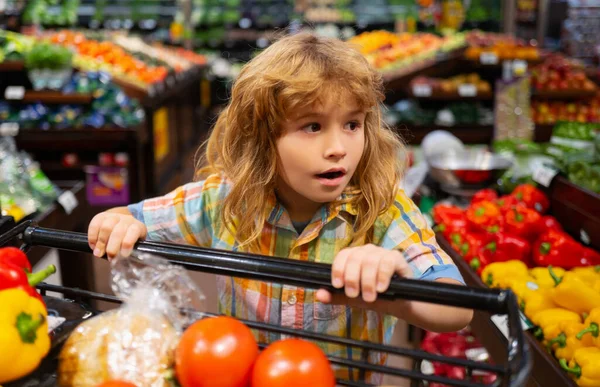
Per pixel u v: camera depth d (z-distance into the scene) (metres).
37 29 7.00
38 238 1.01
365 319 1.27
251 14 9.42
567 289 1.76
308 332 0.82
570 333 1.64
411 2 8.82
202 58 8.50
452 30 7.55
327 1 9.21
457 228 2.52
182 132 7.06
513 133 4.45
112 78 5.04
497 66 5.86
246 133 1.16
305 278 0.85
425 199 3.12
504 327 1.75
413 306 0.97
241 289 1.29
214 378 0.76
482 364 0.74
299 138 1.06
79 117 4.58
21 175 2.64
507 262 2.20
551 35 8.19
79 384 0.81
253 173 1.16
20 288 0.83
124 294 0.93
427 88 5.56
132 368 0.80
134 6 9.17
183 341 0.79
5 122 4.51
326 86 1.02
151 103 5.11
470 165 3.22
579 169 2.51
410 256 1.17
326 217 1.20
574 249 2.20
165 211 1.34
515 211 2.43
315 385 0.74
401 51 6.00
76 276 2.77
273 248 1.26
